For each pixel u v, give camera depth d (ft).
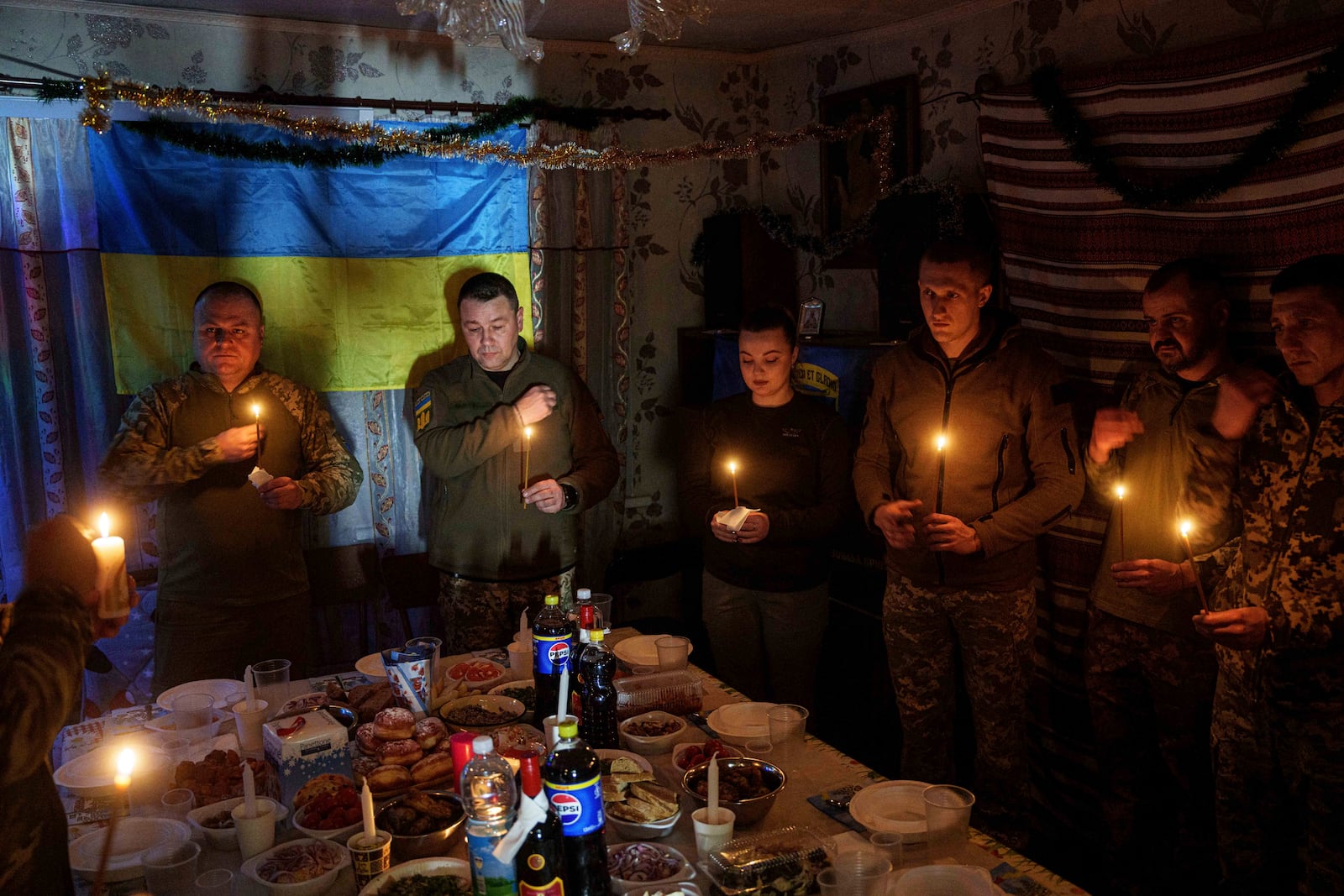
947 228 11.05
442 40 12.61
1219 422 7.91
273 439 10.34
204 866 5.61
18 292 10.86
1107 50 10.13
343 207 12.01
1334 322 6.98
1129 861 9.31
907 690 9.95
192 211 11.31
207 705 6.93
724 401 11.25
